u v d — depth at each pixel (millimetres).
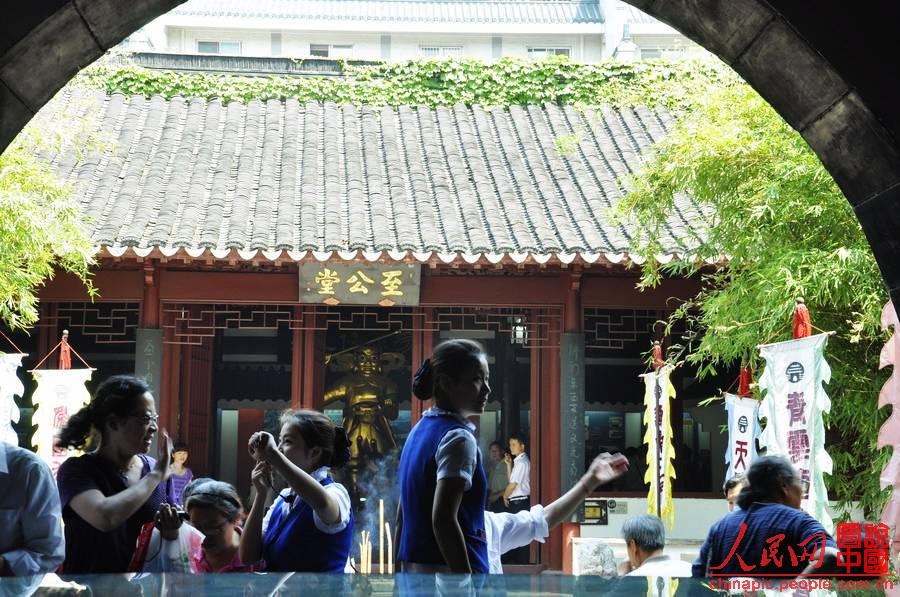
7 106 4953
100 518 3969
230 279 14555
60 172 15336
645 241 13805
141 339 14344
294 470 3932
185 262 13836
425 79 18484
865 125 4723
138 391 4242
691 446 20266
